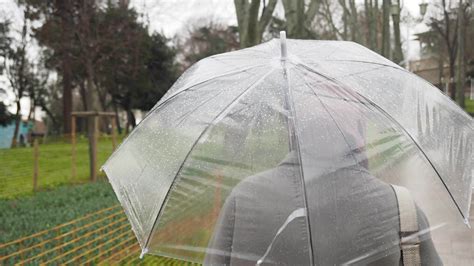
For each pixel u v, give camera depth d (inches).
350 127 85.4
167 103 97.9
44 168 784.9
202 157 91.4
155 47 1416.1
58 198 509.7
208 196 91.9
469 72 964.0
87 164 831.7
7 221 389.7
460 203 85.4
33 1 1071.0
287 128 84.7
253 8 378.3
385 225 82.3
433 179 86.5
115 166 100.3
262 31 390.6
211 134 90.5
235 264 83.6
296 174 82.7
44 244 296.0
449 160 87.9
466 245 136.4
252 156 88.5
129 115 1567.4
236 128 88.7
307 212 81.2
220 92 92.2
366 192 82.9
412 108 90.0
